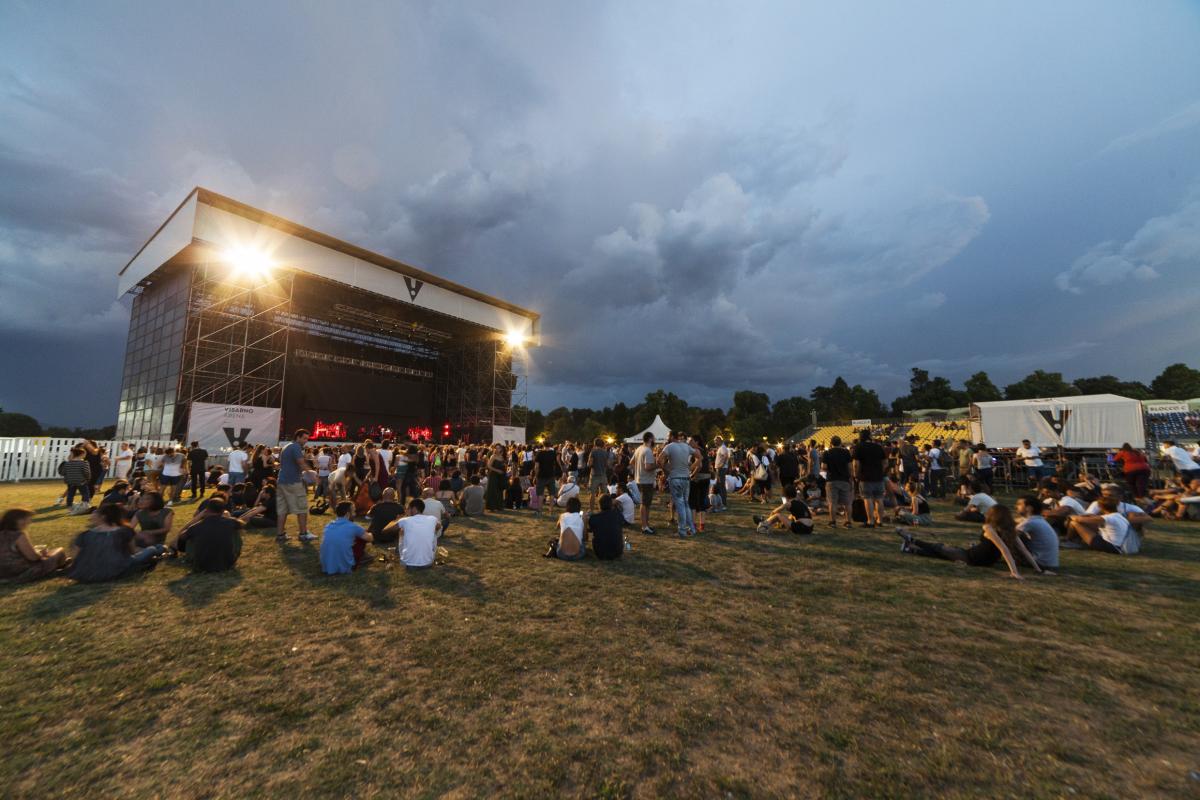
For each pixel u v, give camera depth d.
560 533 6.49
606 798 1.98
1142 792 1.98
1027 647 3.51
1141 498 10.55
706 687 2.95
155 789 2.03
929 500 13.47
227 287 25.27
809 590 4.98
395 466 11.01
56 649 3.47
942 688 2.92
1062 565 5.94
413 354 42.84
